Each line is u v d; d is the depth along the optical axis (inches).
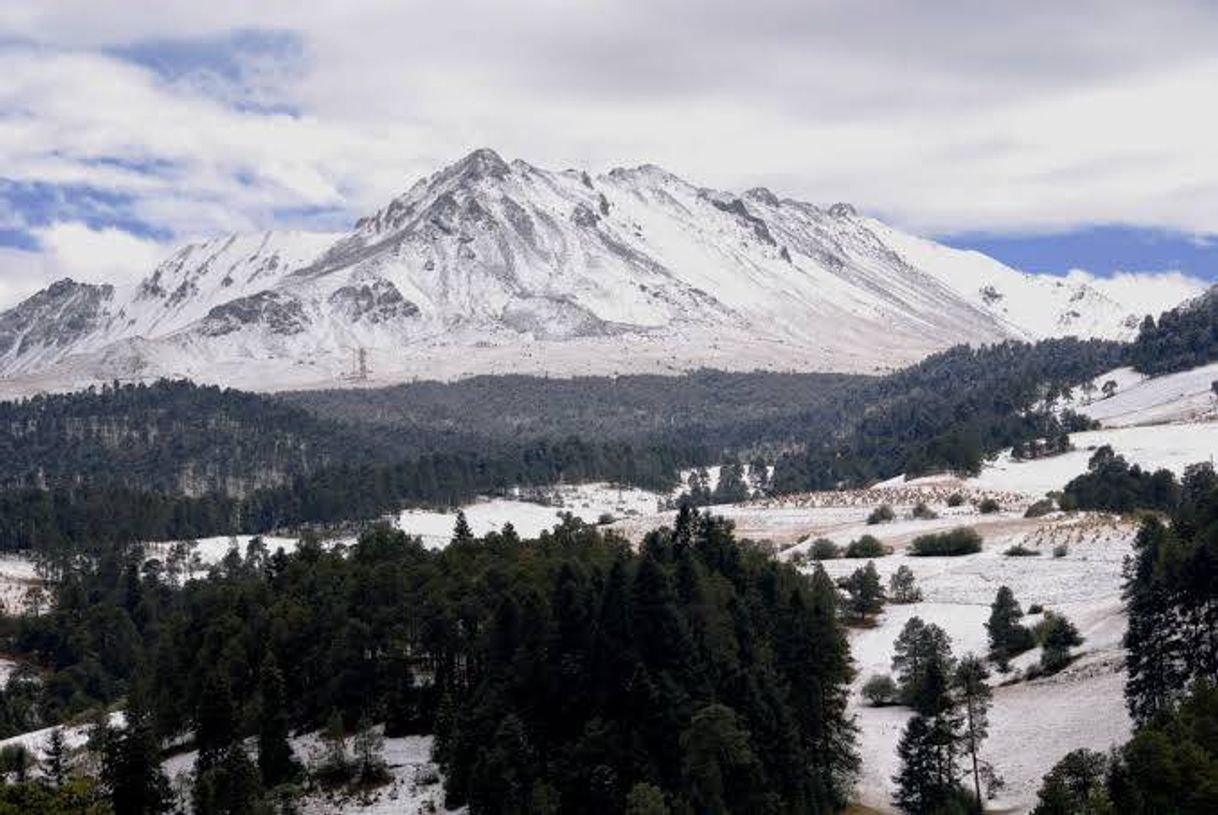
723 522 7175.2
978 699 4579.2
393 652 5078.7
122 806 4178.2
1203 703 3698.3
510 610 4606.3
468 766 4328.3
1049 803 3595.0
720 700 4264.3
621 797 4025.6
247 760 4320.9
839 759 4549.7
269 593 5821.9
